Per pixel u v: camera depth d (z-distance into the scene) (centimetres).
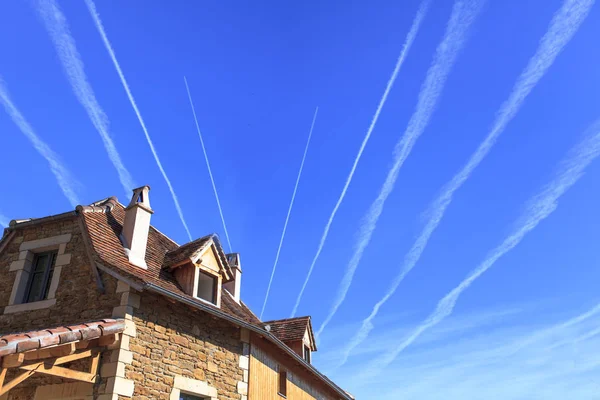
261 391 1180
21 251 1038
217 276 1178
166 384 902
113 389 799
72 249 991
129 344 855
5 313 971
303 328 1636
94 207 1071
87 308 909
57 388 851
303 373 1516
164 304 961
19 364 670
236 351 1116
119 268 900
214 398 1002
